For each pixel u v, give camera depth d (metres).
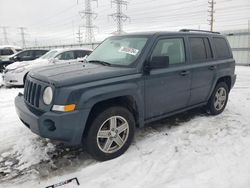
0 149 3.37
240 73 12.48
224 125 4.31
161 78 3.50
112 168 2.90
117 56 3.65
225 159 3.08
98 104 3.00
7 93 7.24
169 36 3.74
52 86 2.66
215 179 2.63
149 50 3.40
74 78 2.74
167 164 2.97
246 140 3.66
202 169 2.85
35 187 2.53
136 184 2.57
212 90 4.64
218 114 4.99
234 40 17.89
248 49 17.09
